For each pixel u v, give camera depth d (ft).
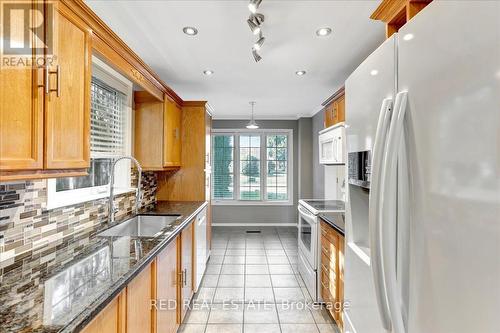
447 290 2.28
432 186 2.45
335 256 7.48
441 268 2.34
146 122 9.69
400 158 2.87
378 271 2.94
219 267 12.51
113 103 8.49
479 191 1.99
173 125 10.84
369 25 6.95
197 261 9.72
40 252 4.94
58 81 3.79
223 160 21.11
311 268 9.43
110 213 7.20
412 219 2.70
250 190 21.15
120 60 6.44
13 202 4.54
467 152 2.09
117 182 8.66
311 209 9.55
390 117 3.02
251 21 6.15
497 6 1.86
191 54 8.76
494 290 1.88
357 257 4.30
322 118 17.06
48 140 3.70
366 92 3.94
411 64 2.80
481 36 1.97
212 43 7.98
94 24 5.01
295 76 10.92
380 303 2.93
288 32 7.32
